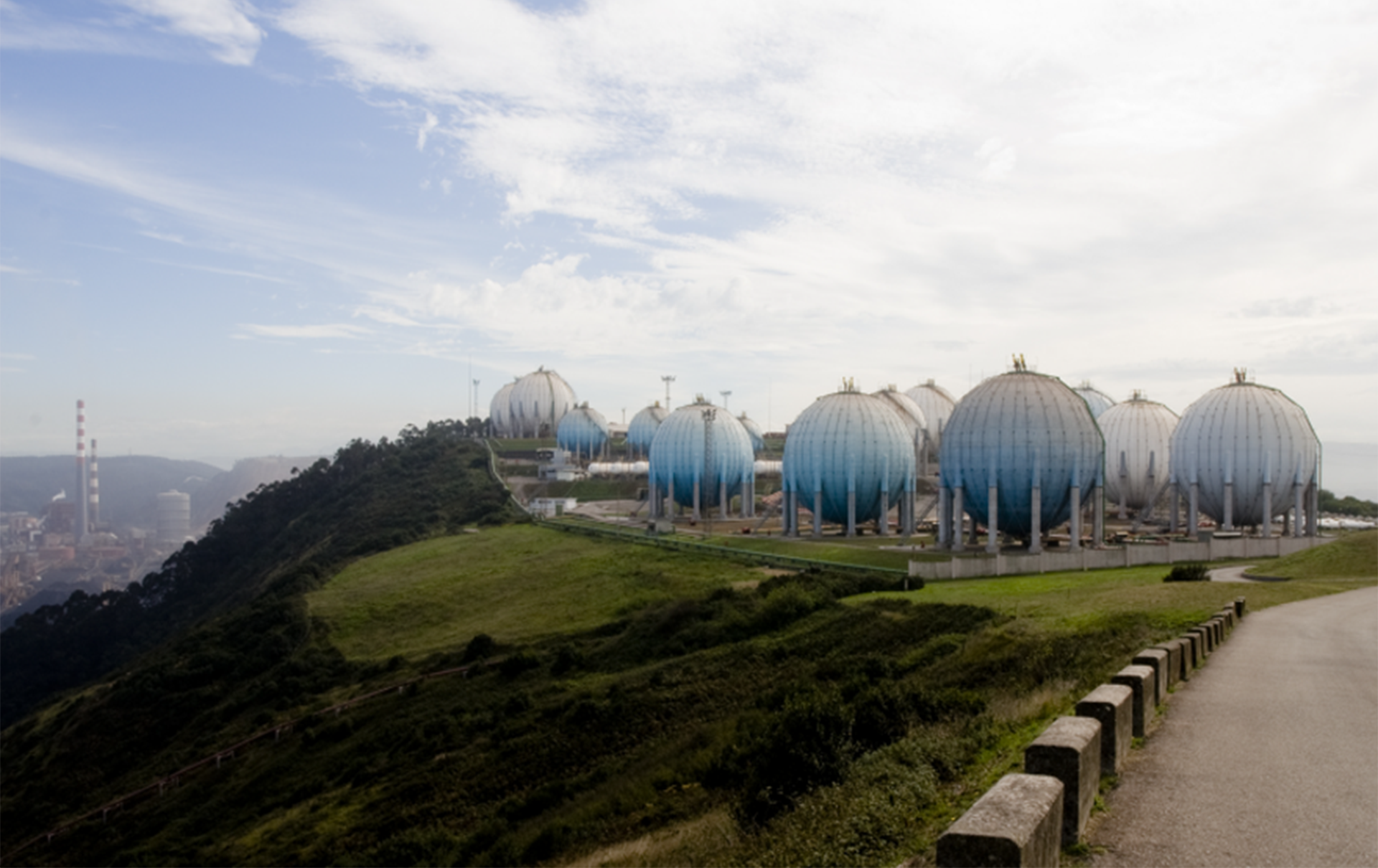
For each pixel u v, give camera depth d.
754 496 160.00
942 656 49.97
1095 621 46.19
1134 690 20.58
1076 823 13.95
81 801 77.00
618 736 52.19
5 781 86.69
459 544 136.38
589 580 99.88
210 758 72.62
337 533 166.25
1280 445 117.12
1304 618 45.97
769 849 19.45
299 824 53.06
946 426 104.19
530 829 40.66
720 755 37.94
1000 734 24.47
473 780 51.53
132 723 88.19
